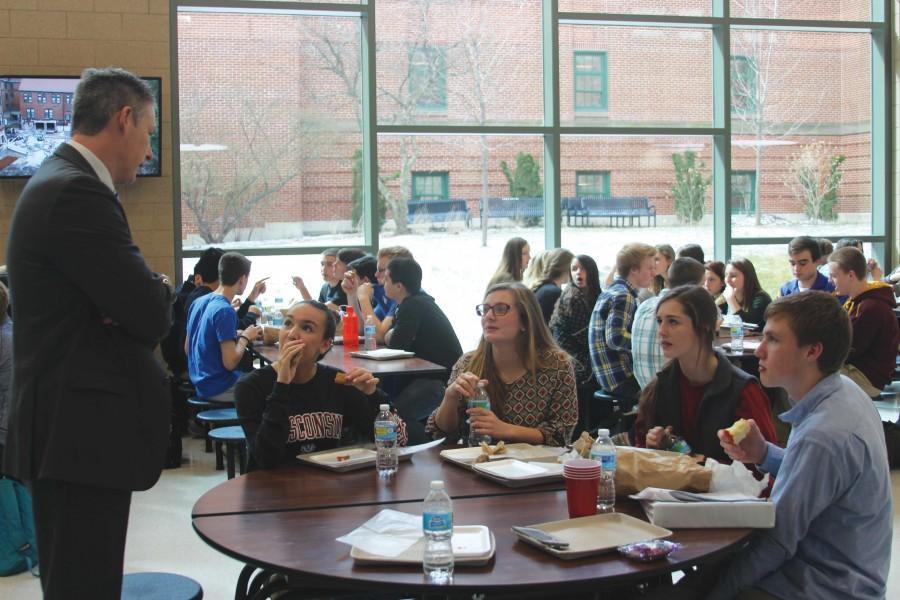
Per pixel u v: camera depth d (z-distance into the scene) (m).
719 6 7.39
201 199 6.59
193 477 5.01
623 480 2.08
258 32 6.66
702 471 2.06
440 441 2.77
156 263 6.36
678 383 2.58
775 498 1.88
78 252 1.84
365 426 2.71
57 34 6.09
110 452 1.88
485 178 7.11
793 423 1.98
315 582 1.66
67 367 1.86
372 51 6.80
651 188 7.41
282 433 2.49
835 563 1.84
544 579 1.60
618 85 7.30
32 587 3.32
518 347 2.83
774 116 7.64
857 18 7.74
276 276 6.77
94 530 1.89
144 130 2.03
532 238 7.23
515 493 2.18
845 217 7.85
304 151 6.80
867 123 7.85
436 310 4.69
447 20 7.00
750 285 5.71
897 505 4.17
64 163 1.93
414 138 6.96
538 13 7.15
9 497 3.46
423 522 1.70
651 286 5.98
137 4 6.22
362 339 5.30
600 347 4.59
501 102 7.12
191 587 2.43
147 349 1.98
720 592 1.91
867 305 4.81
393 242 6.97
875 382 4.82
